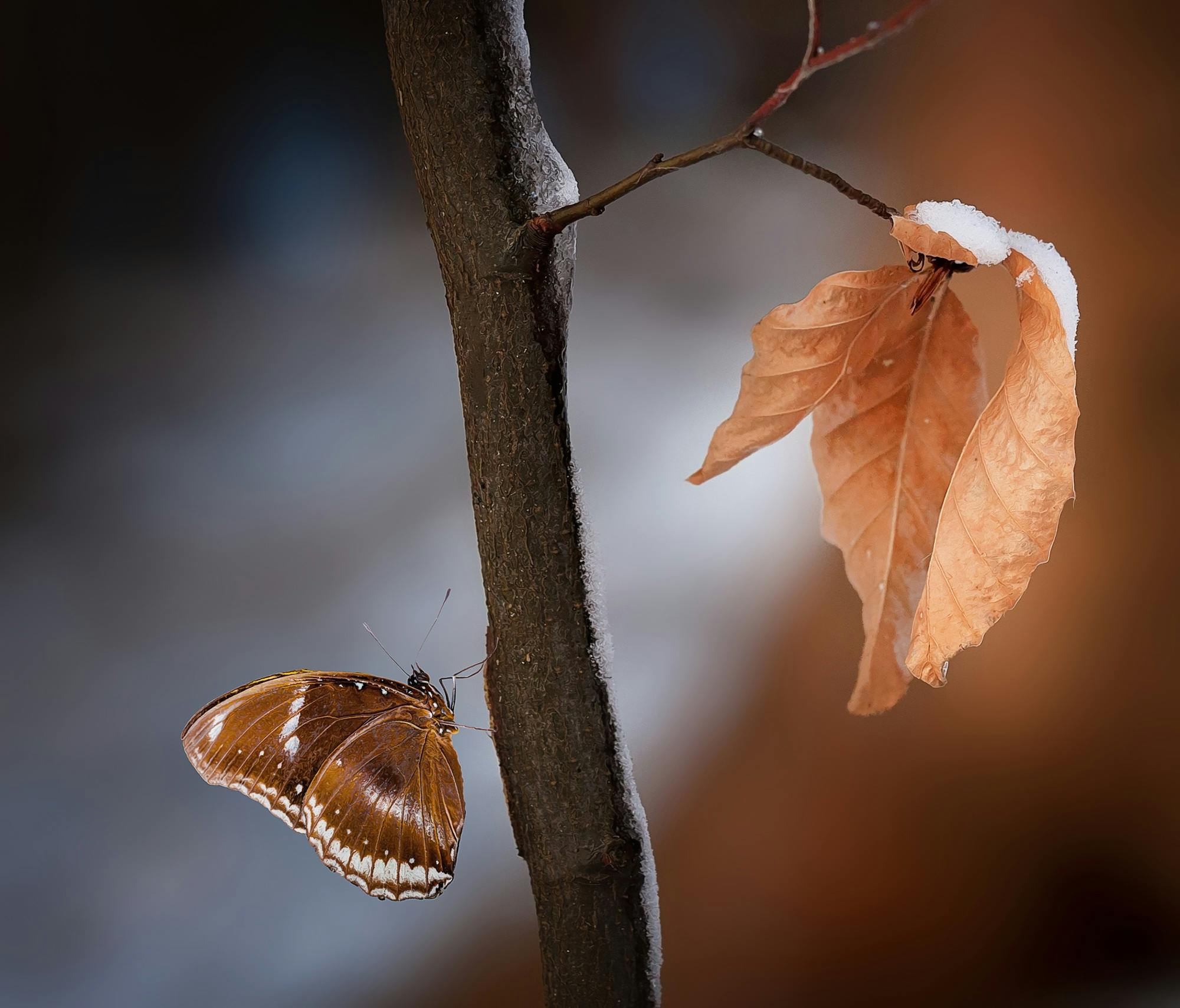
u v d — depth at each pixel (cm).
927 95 357
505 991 238
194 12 505
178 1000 230
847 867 251
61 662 325
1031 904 236
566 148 491
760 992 225
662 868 256
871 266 423
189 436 421
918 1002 219
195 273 499
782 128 450
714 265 468
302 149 520
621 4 484
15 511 389
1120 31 271
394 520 384
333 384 442
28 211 486
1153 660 244
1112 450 251
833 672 302
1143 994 215
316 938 253
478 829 273
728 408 414
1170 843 233
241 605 344
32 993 232
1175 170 258
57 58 491
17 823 279
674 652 314
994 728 265
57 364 449
